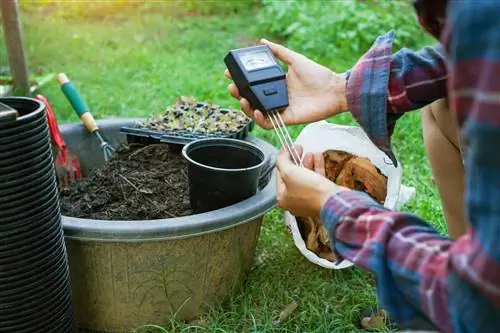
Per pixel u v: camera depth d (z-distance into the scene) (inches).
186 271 61.1
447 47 27.6
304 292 67.5
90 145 78.2
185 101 81.7
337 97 50.9
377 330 61.8
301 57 52.5
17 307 51.6
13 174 47.7
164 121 77.0
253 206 60.8
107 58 138.4
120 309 62.0
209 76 127.6
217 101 113.1
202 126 75.4
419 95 46.7
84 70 130.2
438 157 54.4
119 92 118.0
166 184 69.2
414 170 92.7
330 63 137.3
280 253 75.1
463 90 26.8
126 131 75.5
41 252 51.3
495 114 25.5
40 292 52.3
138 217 64.9
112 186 69.1
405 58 47.1
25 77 107.8
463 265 27.5
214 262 62.7
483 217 26.6
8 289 50.7
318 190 36.4
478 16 25.5
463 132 27.6
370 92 46.6
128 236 56.1
